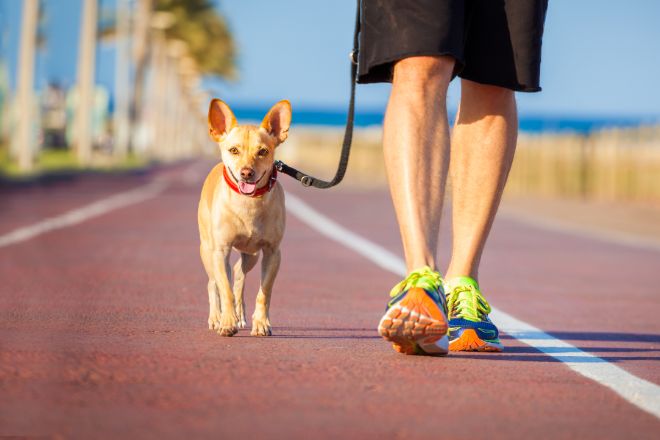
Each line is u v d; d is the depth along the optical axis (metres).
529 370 4.33
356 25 5.06
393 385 3.83
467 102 5.12
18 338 4.77
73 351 4.41
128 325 5.45
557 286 9.21
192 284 7.97
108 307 6.30
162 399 3.45
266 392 3.62
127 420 3.13
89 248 10.91
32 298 6.64
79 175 35.31
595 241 15.81
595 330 6.17
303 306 6.84
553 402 3.66
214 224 5.30
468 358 4.60
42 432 2.96
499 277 9.91
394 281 8.82
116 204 19.89
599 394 3.85
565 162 36.44
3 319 5.52
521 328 6.02
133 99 66.06
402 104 4.64
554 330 6.07
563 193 36.22
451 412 3.41
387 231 15.72
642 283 9.81
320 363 4.28
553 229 18.50
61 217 15.56
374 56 4.70
